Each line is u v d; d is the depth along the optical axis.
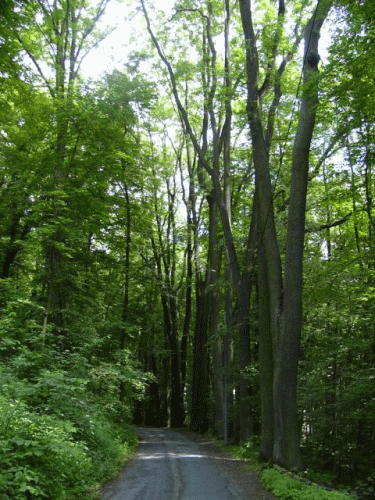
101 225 21.52
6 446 7.16
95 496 9.19
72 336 16.53
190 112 29.02
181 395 35.88
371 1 10.23
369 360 16.91
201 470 13.63
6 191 17.77
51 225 15.65
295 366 13.12
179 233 31.36
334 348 17.27
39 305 15.31
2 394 8.95
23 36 17.88
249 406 20.09
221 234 27.45
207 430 30.83
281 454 12.84
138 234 26.88
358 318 17.80
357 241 19.16
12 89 14.84
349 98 13.34
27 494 7.21
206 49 23.86
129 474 12.53
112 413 18.67
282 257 21.11
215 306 25.97
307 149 13.47
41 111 17.03
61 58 20.23
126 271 25.00
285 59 18.41
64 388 11.56
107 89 18.22
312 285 19.27
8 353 13.99
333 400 16.89
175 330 35.88
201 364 31.41
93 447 12.33
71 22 20.06
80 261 19.98
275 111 18.91
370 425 15.90
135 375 18.91
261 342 15.07
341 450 16.11
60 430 8.55
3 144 18.66
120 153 17.64
